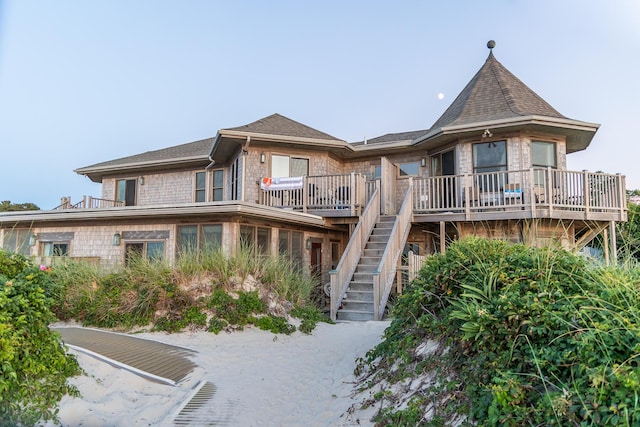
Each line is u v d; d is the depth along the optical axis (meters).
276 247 12.21
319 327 8.34
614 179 11.62
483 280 4.10
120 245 12.30
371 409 3.90
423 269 5.39
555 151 12.60
